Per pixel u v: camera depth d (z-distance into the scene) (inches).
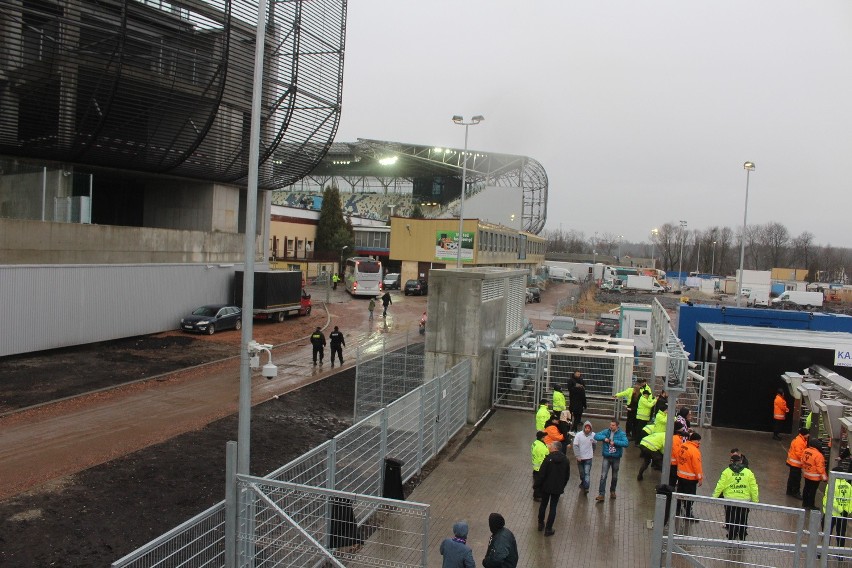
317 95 1189.1
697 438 421.1
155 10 965.8
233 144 1205.7
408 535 361.1
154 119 1077.8
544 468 396.2
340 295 1967.3
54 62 920.3
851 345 660.7
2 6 812.6
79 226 1035.9
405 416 470.3
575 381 609.9
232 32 1100.5
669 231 5383.9
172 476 475.8
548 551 375.6
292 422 644.7
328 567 316.2
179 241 1233.4
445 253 2175.2
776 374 659.4
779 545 310.7
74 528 381.7
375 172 4082.2
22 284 853.2
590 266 4023.1
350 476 376.2
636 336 1182.3
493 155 3499.0
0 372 768.9
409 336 1229.1
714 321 966.4
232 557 281.6
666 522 412.5
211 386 773.9
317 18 1164.5
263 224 1501.0
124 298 1026.1
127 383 757.3
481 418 679.1
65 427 587.2
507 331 846.5
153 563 241.8
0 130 965.8
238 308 1201.4
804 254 5546.3
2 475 463.5
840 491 384.8
